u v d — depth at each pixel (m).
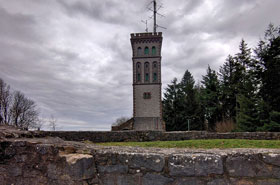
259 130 18.47
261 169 2.56
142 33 39.03
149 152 2.90
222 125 25.31
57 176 2.97
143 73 38.00
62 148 3.10
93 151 3.05
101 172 2.92
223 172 2.60
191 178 2.65
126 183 2.80
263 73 19.28
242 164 2.59
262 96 19.80
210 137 11.42
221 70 33.25
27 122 31.78
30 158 3.34
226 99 30.38
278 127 17.16
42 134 5.05
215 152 2.81
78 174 2.73
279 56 19.03
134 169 2.81
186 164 2.67
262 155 2.60
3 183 3.51
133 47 39.03
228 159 2.63
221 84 32.22
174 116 36.53
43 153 3.21
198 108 34.41
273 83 18.67
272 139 10.83
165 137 11.40
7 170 3.50
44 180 3.13
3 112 29.61
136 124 33.91
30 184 3.28
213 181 2.60
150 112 36.22
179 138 11.41
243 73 27.72
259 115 19.47
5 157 3.54
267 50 19.47
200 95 35.31
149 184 2.73
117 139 11.18
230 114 29.75
